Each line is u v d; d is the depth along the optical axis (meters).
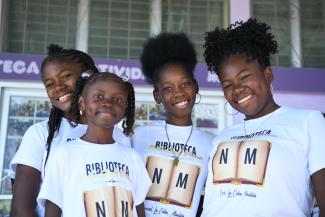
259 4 3.89
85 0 3.73
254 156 1.30
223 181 1.35
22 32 3.61
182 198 1.65
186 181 1.68
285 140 1.28
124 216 1.37
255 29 1.44
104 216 1.33
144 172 1.53
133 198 1.45
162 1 3.83
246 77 1.38
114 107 1.46
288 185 1.23
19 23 3.62
